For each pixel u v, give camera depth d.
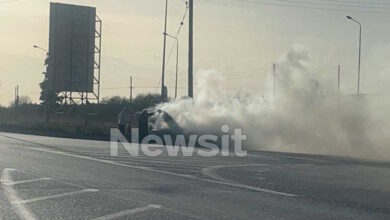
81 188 15.75
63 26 62.00
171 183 17.05
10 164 21.36
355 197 15.33
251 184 17.22
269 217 12.41
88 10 62.78
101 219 11.83
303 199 14.81
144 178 18.03
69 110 67.75
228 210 13.06
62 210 12.68
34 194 14.66
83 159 23.61
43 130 54.03
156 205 13.43
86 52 62.88
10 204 13.30
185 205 13.53
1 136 41.88
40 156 24.72
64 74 62.28
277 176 19.48
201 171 20.16
